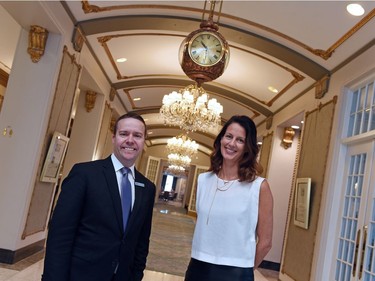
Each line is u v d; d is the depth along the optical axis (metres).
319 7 4.96
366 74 5.09
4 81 10.42
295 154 9.38
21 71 5.30
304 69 6.67
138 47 7.71
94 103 9.10
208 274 2.12
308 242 6.09
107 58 8.03
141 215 2.22
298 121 8.56
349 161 5.41
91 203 2.06
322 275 5.39
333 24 5.19
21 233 5.20
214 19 6.19
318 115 6.59
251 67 7.96
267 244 2.21
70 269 2.01
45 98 5.27
